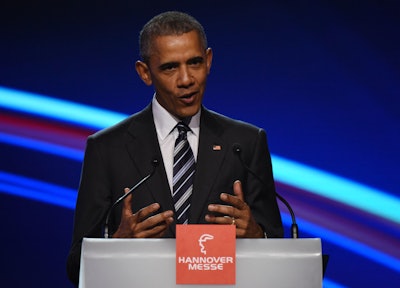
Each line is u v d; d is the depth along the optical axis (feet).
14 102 42.29
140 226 19.69
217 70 41.93
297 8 41.68
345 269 40.93
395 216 40.83
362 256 40.91
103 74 42.24
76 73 42.29
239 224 20.27
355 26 41.52
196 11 42.09
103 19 42.37
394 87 41.22
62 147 42.24
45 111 42.24
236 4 41.93
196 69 23.22
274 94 41.68
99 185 24.43
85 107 42.22
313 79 41.57
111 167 24.62
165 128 24.94
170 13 23.88
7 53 42.32
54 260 42.04
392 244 40.73
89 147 25.16
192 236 18.20
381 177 41.06
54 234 42.16
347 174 41.22
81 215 24.13
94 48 42.32
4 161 42.16
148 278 18.20
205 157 24.54
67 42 42.32
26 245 42.09
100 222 23.89
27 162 42.24
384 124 41.16
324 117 41.42
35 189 42.16
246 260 18.21
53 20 42.39
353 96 41.37
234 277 18.11
